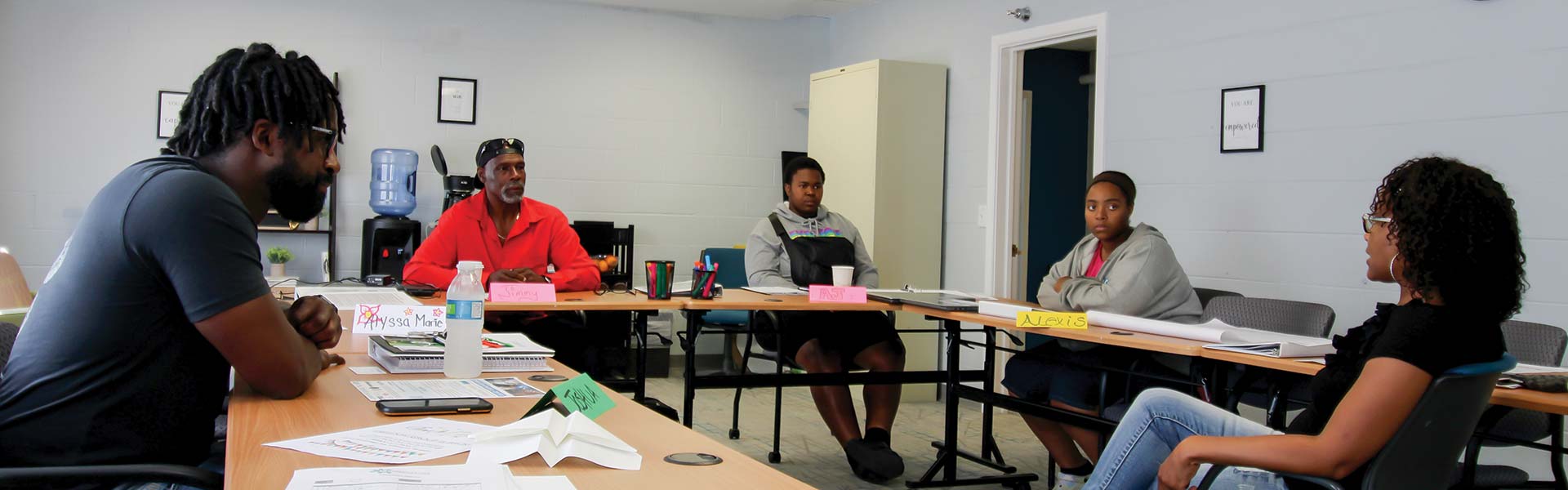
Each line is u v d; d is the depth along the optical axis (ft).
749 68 21.04
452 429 4.31
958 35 17.92
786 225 13.60
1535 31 10.51
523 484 3.40
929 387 17.94
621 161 20.13
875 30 20.01
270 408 4.73
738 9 20.35
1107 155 15.24
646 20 20.29
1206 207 13.75
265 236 17.97
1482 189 5.33
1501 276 5.25
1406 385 5.09
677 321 20.13
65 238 17.11
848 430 12.20
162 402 4.50
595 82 19.95
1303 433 6.05
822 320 12.53
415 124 18.81
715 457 3.94
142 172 4.63
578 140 19.85
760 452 13.41
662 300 11.03
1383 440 5.13
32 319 4.48
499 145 12.28
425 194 18.92
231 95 4.83
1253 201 13.17
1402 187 5.54
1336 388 5.88
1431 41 11.37
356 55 18.47
